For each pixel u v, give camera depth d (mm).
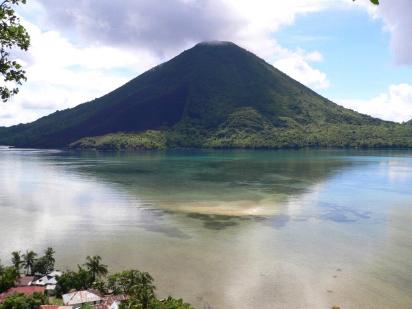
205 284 57406
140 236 80688
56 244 75750
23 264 61188
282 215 98812
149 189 139250
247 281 58375
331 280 58625
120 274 54438
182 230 85125
